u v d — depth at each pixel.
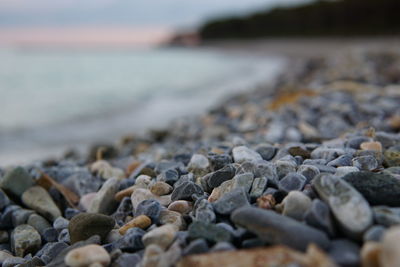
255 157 0.47
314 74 2.36
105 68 5.35
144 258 0.30
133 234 0.35
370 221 0.28
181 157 0.58
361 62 2.37
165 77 3.81
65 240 0.41
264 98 1.54
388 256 0.24
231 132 0.95
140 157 0.71
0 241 0.46
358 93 1.20
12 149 1.06
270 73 3.68
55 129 1.33
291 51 7.40
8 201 0.50
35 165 0.72
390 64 2.17
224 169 0.43
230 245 0.30
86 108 1.81
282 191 0.36
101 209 0.46
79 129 1.33
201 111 1.66
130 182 0.50
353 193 0.30
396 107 0.93
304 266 0.25
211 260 0.27
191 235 0.32
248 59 7.24
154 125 1.38
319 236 0.28
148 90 2.59
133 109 1.78
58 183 0.57
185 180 0.44
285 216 0.31
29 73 4.18
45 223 0.46
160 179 0.46
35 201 0.49
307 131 0.79
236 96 1.76
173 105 1.88
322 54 4.92
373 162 0.43
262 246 0.30
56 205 0.51
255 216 0.31
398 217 0.29
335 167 0.43
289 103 1.18
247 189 0.38
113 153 0.83
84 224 0.39
